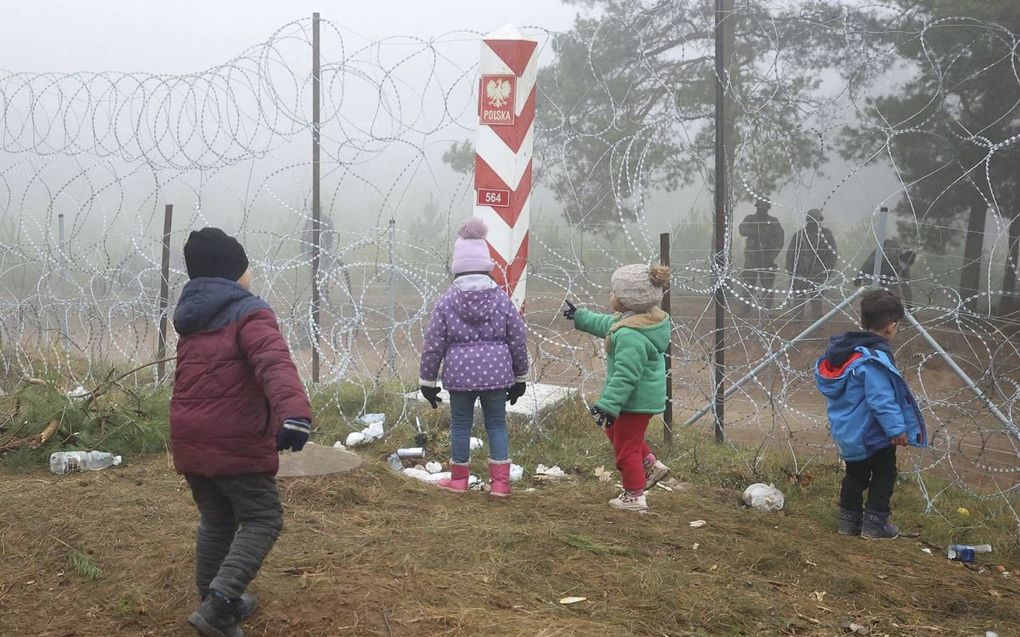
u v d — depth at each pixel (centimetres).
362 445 621
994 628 362
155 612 339
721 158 636
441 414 675
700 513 500
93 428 588
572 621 335
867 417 464
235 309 312
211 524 326
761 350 762
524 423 654
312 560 381
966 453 655
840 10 1010
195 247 321
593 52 1149
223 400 307
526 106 635
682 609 357
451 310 500
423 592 354
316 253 747
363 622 326
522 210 643
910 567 429
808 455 628
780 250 1050
